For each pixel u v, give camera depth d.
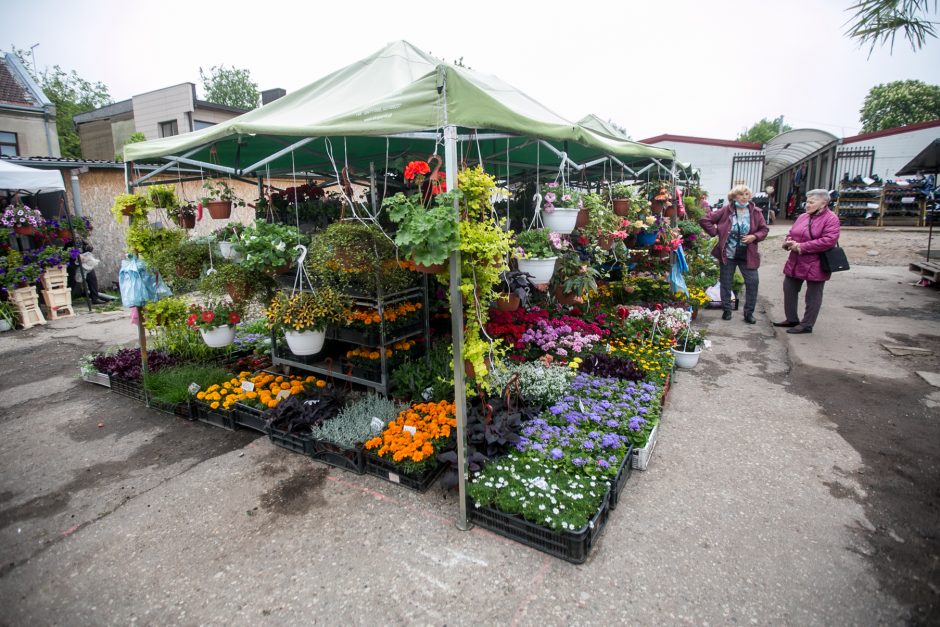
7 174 7.92
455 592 2.32
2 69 15.58
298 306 3.63
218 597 2.35
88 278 9.55
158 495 3.18
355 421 3.65
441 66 2.40
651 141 19.11
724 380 4.84
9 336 7.36
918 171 10.04
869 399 4.26
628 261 6.60
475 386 3.54
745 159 18.19
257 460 3.56
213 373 4.57
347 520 2.87
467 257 2.56
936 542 2.56
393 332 4.11
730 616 2.14
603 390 4.01
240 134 3.27
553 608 2.21
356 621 2.19
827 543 2.57
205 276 4.32
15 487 3.32
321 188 5.96
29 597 2.39
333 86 4.35
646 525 2.74
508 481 2.84
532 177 7.78
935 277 8.38
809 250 5.88
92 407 4.61
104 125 19.98
